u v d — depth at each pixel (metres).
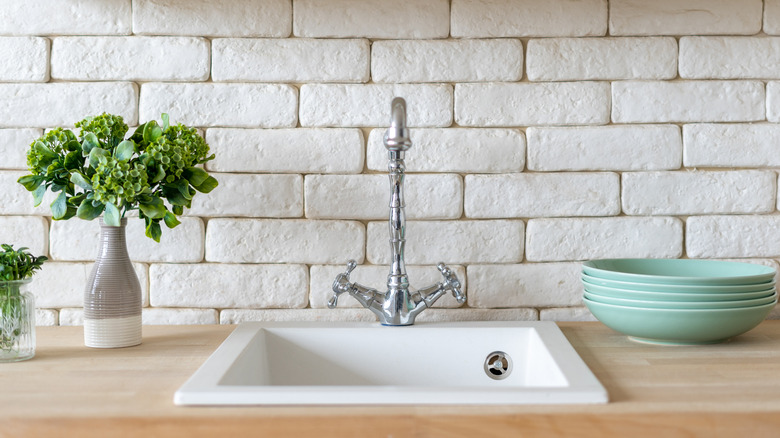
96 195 1.27
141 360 1.24
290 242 1.58
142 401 1.00
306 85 1.57
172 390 1.05
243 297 1.58
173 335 1.45
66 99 1.56
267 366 1.41
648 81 1.57
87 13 1.55
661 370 1.16
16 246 1.57
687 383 1.08
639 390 1.04
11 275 1.24
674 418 0.94
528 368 1.39
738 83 1.57
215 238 1.57
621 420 0.93
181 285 1.58
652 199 1.58
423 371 1.41
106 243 1.36
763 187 1.58
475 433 0.93
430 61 1.57
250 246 1.58
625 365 1.19
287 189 1.57
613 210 1.58
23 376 1.14
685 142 1.58
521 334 1.41
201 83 1.57
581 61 1.57
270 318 1.58
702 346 1.34
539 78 1.57
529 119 1.57
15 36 1.55
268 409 0.95
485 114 1.57
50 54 1.56
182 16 1.56
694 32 1.57
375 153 1.57
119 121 1.38
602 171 1.58
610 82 1.57
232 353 1.21
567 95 1.57
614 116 1.57
